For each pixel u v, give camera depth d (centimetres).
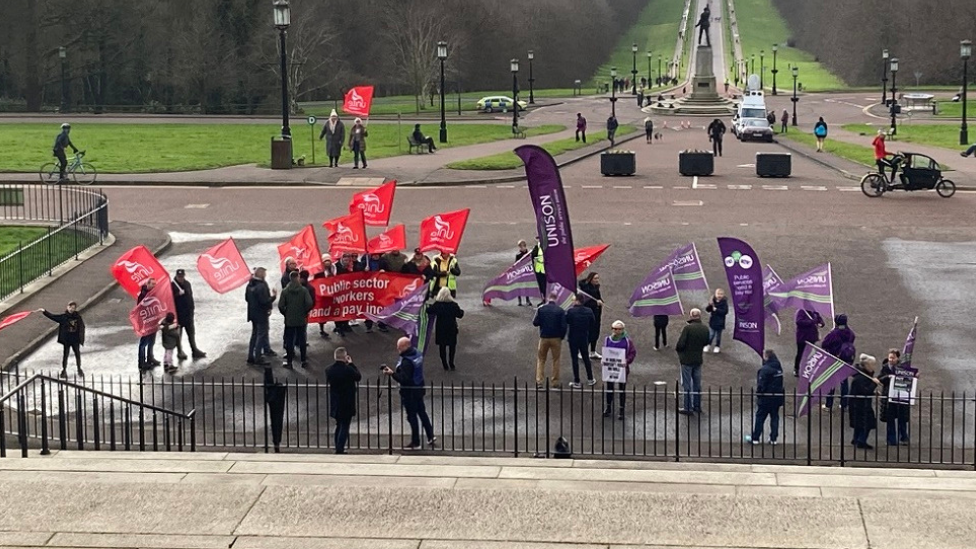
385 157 7431
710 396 2559
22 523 1806
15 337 3297
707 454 2459
